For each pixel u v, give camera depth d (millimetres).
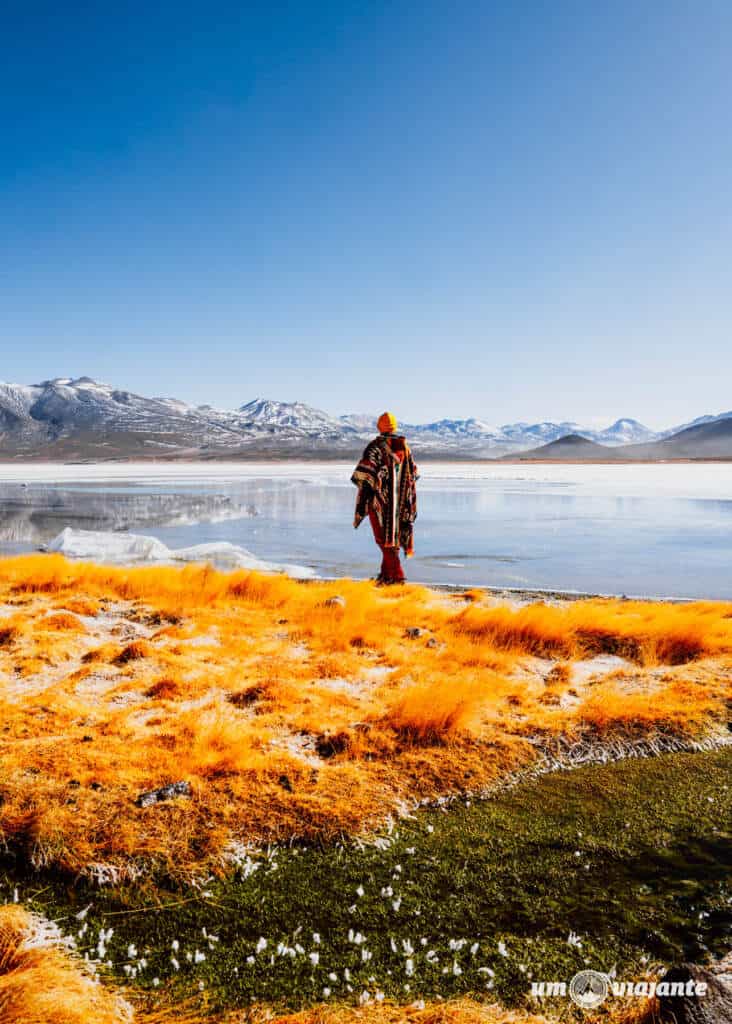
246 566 12766
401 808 3125
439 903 2420
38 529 20469
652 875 2592
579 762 3688
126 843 2707
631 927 2271
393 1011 1859
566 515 25922
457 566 13812
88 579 8180
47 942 2207
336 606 7055
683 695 4621
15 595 7473
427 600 8148
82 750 3385
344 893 2486
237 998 1960
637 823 3004
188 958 2133
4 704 4082
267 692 4414
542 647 6078
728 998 1708
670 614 6766
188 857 2678
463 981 2018
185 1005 1930
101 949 2176
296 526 21453
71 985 1968
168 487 49281
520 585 11664
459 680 4594
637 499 35156
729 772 3555
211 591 7746
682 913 2346
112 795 2988
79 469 114000
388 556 8516
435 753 3617
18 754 3301
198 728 3736
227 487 49000
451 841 2854
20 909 2365
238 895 2479
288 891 2498
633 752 3811
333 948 2182
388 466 8195
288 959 2131
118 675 4809
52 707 4039
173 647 5543
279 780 3238
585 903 2412
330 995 1960
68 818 2799
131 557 13445
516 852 2764
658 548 16562
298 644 5930
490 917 2340
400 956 2135
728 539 18359
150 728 3818
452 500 34531
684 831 2932
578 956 2123
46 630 5906
